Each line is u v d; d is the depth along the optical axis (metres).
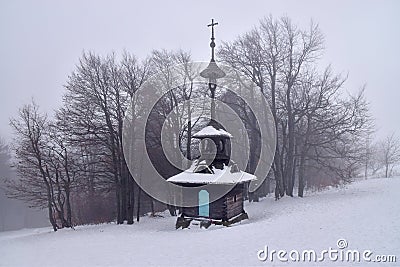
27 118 26.47
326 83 28.23
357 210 16.97
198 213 18.64
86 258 12.20
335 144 29.00
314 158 27.67
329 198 23.08
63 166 27.66
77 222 32.62
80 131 25.97
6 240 20.89
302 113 27.20
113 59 28.73
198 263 10.51
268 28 28.81
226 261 10.48
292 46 28.34
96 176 27.62
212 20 20.06
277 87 29.31
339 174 27.61
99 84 25.70
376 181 33.59
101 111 25.95
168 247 13.23
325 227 13.90
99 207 32.47
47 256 13.09
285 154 30.28
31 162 26.81
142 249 13.22
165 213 29.83
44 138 26.81
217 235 14.91
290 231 13.90
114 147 25.64
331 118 27.12
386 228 12.72
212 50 20.02
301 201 23.28
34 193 27.77
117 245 14.66
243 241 12.99
